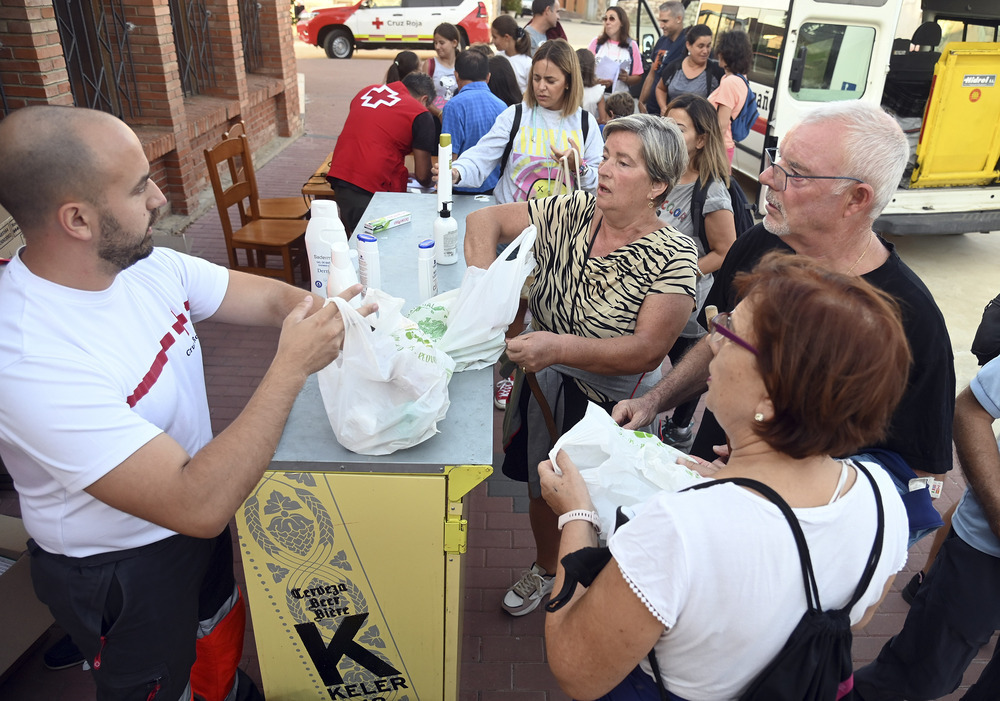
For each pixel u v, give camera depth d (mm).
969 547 1811
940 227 5746
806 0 5762
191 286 1667
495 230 2336
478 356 2010
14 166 1168
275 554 1701
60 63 4363
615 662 1074
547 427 2221
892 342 947
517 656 2412
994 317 1877
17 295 1245
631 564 1015
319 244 2338
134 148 1264
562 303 2184
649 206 2043
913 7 5426
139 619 1485
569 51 3205
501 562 2809
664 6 7047
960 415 1784
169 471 1259
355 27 14602
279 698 1932
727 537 975
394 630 1812
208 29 6844
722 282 2113
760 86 6637
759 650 1025
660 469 1438
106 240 1258
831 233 1699
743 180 7938
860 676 2088
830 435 963
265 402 1351
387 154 4289
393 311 1600
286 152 8336
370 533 1668
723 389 1062
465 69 4086
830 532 1010
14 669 2230
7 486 2965
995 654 1891
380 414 1573
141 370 1387
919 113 5609
